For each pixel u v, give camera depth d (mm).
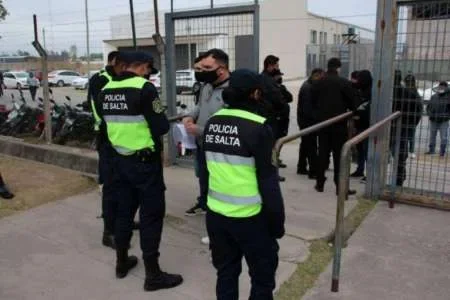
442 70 5289
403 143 5598
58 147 7766
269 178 2537
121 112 3342
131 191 3537
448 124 6828
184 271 3828
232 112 2605
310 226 4781
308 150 6617
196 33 6695
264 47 38500
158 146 3475
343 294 3473
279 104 5211
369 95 6461
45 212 5234
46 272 3828
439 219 5031
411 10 5215
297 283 3623
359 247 4309
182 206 5363
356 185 6391
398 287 3584
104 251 4223
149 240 3477
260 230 2664
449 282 3662
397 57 5387
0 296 3461
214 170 2670
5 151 8430
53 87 37781
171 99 6879
